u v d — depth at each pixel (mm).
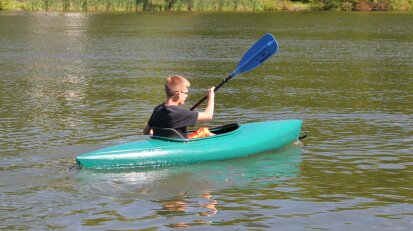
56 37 25703
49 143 7723
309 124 9000
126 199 5531
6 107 10398
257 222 4949
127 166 6477
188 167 6586
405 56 19047
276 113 9922
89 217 5082
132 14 41625
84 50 20859
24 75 14766
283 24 34188
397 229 4805
